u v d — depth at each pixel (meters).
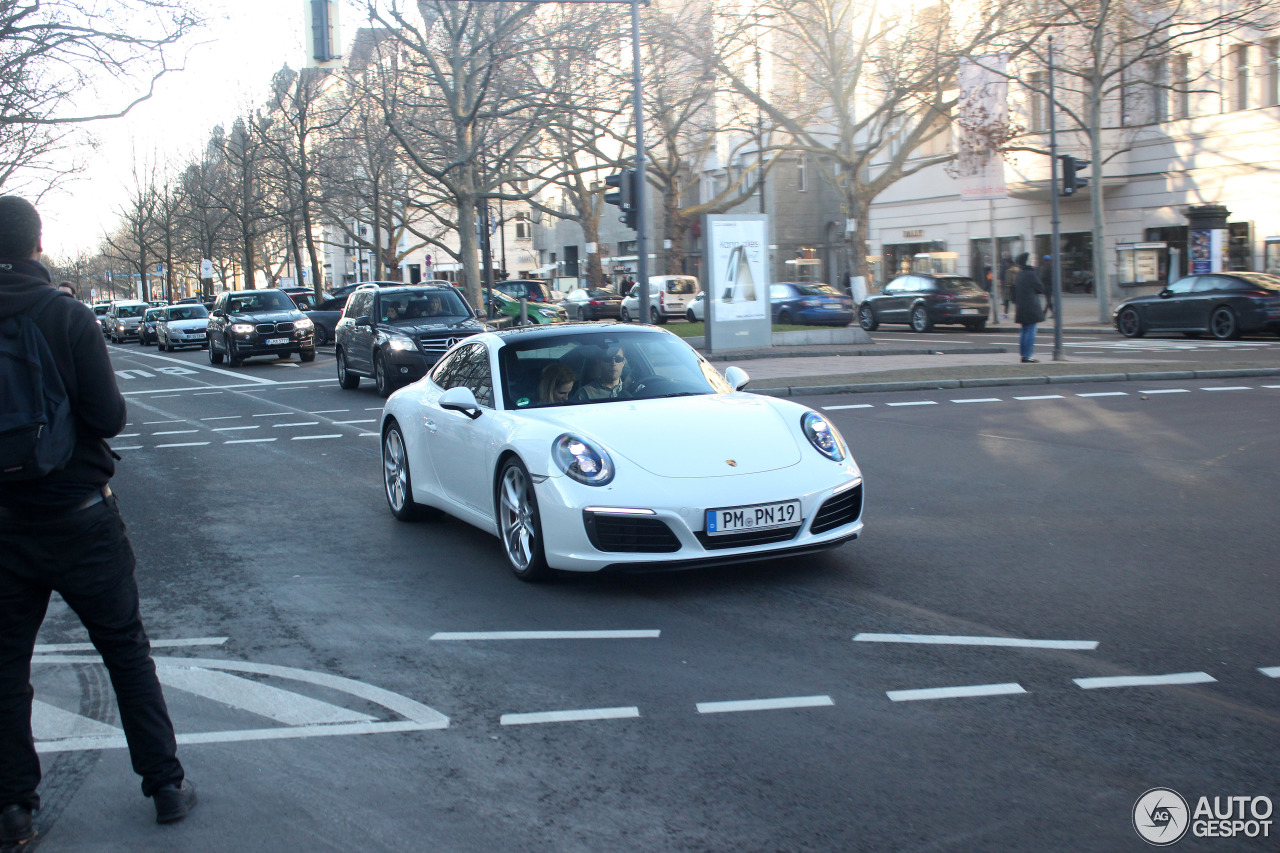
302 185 41.06
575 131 38.31
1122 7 28.34
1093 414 12.37
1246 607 5.14
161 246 81.88
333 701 4.28
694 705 4.11
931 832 3.08
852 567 6.10
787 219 53.69
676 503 5.45
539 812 3.29
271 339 27.39
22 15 20.19
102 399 3.14
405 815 3.29
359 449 11.75
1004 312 36.66
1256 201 30.27
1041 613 5.14
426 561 6.64
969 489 8.32
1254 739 3.65
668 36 34.09
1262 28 27.47
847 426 12.16
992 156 29.73
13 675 3.20
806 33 35.09
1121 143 33.31
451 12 29.16
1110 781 3.37
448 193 40.41
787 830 3.12
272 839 3.18
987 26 30.25
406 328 17.45
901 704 4.04
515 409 6.52
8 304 3.05
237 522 8.09
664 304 41.00
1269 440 10.13
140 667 3.31
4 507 3.10
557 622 5.24
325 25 16.38
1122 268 34.06
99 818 3.36
